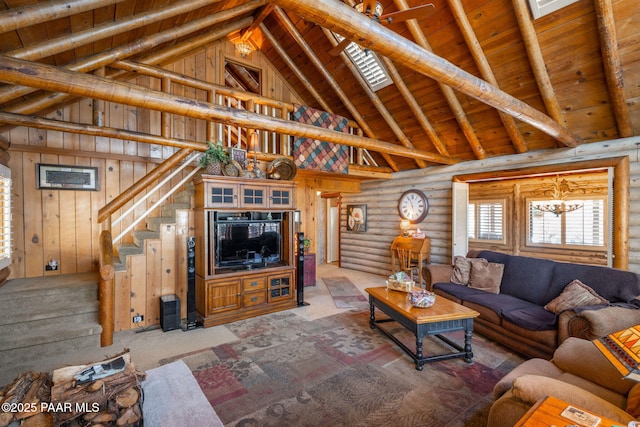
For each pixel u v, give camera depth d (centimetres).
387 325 403
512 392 169
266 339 359
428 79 462
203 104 277
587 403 146
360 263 807
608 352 117
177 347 339
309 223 700
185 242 440
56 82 210
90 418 180
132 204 479
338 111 616
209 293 407
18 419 174
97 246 448
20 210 402
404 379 272
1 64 193
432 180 650
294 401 240
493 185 678
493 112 464
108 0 237
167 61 484
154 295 416
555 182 596
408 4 381
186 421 216
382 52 217
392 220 732
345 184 777
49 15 213
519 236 643
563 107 405
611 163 407
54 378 205
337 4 178
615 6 298
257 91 679
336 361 304
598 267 329
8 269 388
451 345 329
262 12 475
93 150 444
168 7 313
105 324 343
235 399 242
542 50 359
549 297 347
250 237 460
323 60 527
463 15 358
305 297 544
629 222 401
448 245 623
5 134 392
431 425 213
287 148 565
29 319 329
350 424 215
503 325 330
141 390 207
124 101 242
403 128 582
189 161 490
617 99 356
